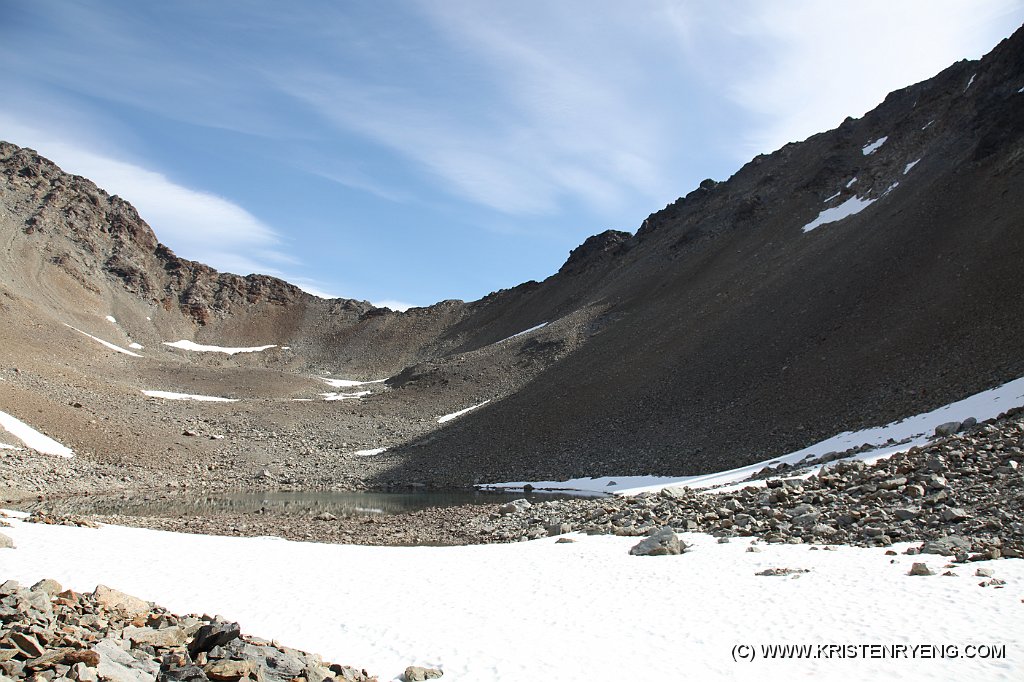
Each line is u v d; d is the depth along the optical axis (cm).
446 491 5628
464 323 18325
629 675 1170
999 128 7781
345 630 1495
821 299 7100
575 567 2059
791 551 1983
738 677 1127
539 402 7894
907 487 2400
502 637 1420
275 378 12238
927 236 6950
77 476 5412
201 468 6444
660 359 7688
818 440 4678
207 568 2064
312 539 3106
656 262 13438
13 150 18925
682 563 1981
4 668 972
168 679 1039
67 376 8912
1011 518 1952
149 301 17900
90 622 1271
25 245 16088
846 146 12988
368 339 18512
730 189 15138
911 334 5412
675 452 5584
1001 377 4041
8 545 2144
